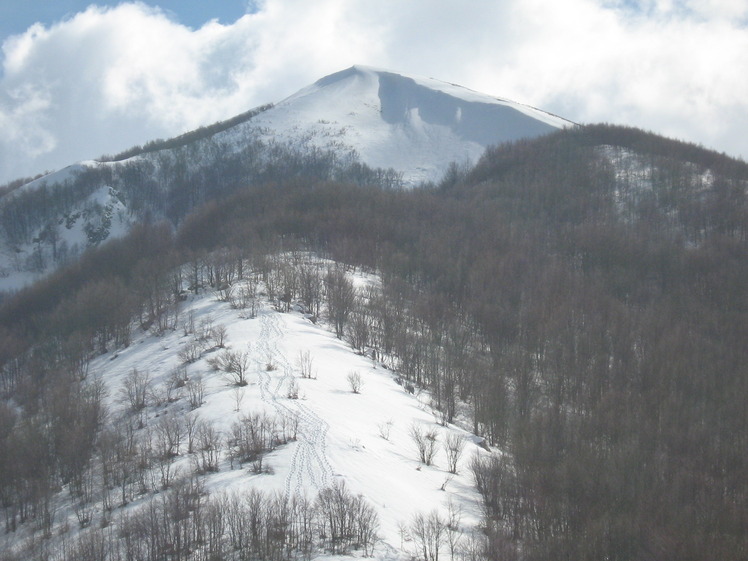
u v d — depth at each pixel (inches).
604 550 2330.2
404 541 2292.1
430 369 4210.1
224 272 5703.7
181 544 2217.0
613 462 2913.4
